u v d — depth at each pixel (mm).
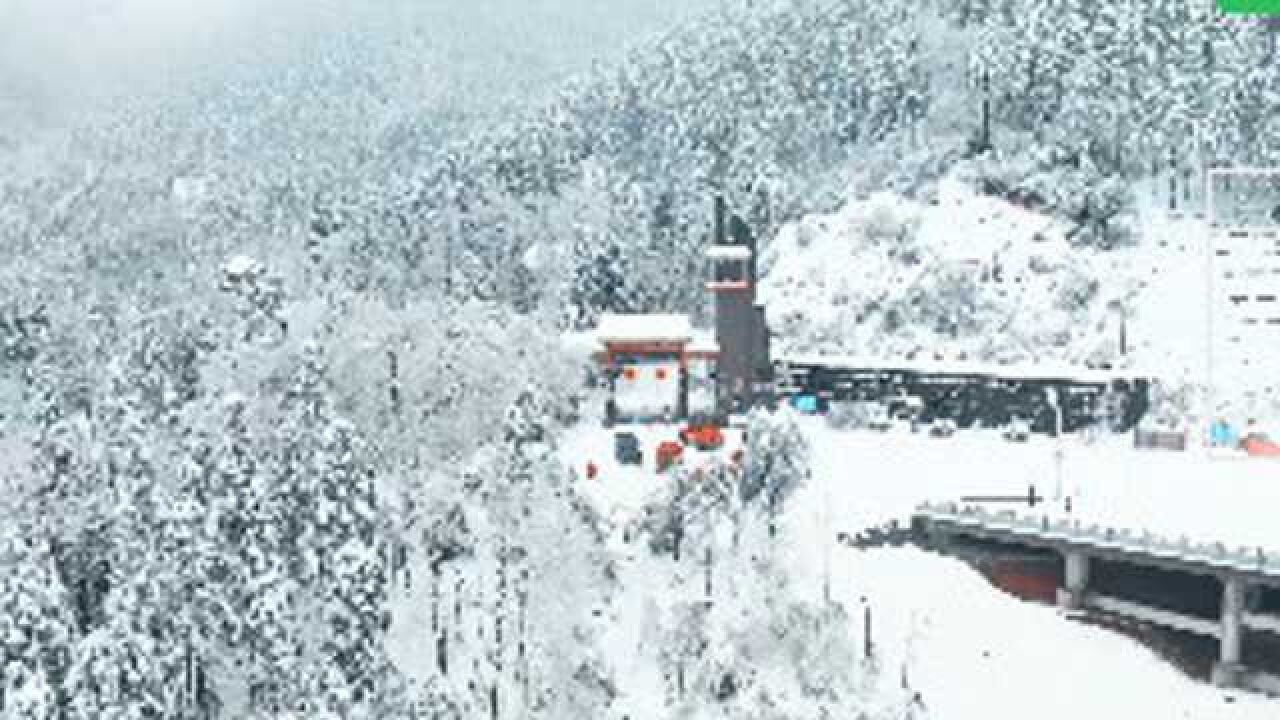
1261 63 150250
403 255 178750
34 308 140625
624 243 159625
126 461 72562
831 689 77938
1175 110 147625
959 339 129000
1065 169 145000
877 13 185250
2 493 77562
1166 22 156500
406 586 79000
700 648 79438
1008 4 173375
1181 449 104625
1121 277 131250
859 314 132625
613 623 81250
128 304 149750
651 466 96875
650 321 114188
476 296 162125
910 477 97938
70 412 84562
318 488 72625
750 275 113375
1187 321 124750
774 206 158875
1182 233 138750
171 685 65812
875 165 160250
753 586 83625
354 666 69500
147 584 66312
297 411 75375
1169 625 84875
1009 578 90250
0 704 61656
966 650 81000
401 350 99500
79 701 62031
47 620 63375
